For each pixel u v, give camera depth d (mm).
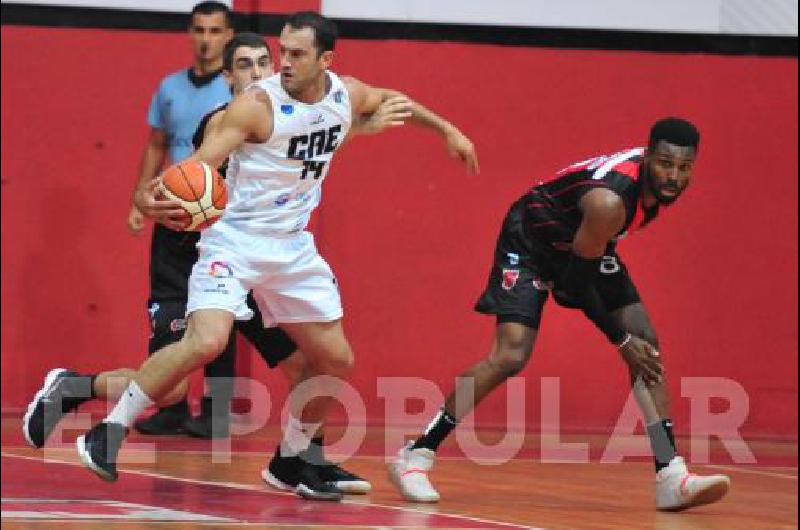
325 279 20234
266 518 18875
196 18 28969
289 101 18906
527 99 33969
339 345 20469
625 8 34125
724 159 34188
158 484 22109
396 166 33750
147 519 18375
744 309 34250
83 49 33031
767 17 34281
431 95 33812
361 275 33750
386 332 33812
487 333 33969
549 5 34031
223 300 19109
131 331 33219
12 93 32875
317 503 20609
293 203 19594
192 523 18141
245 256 19344
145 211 18234
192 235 25891
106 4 33062
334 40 18953
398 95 20484
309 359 20812
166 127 29516
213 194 18250
